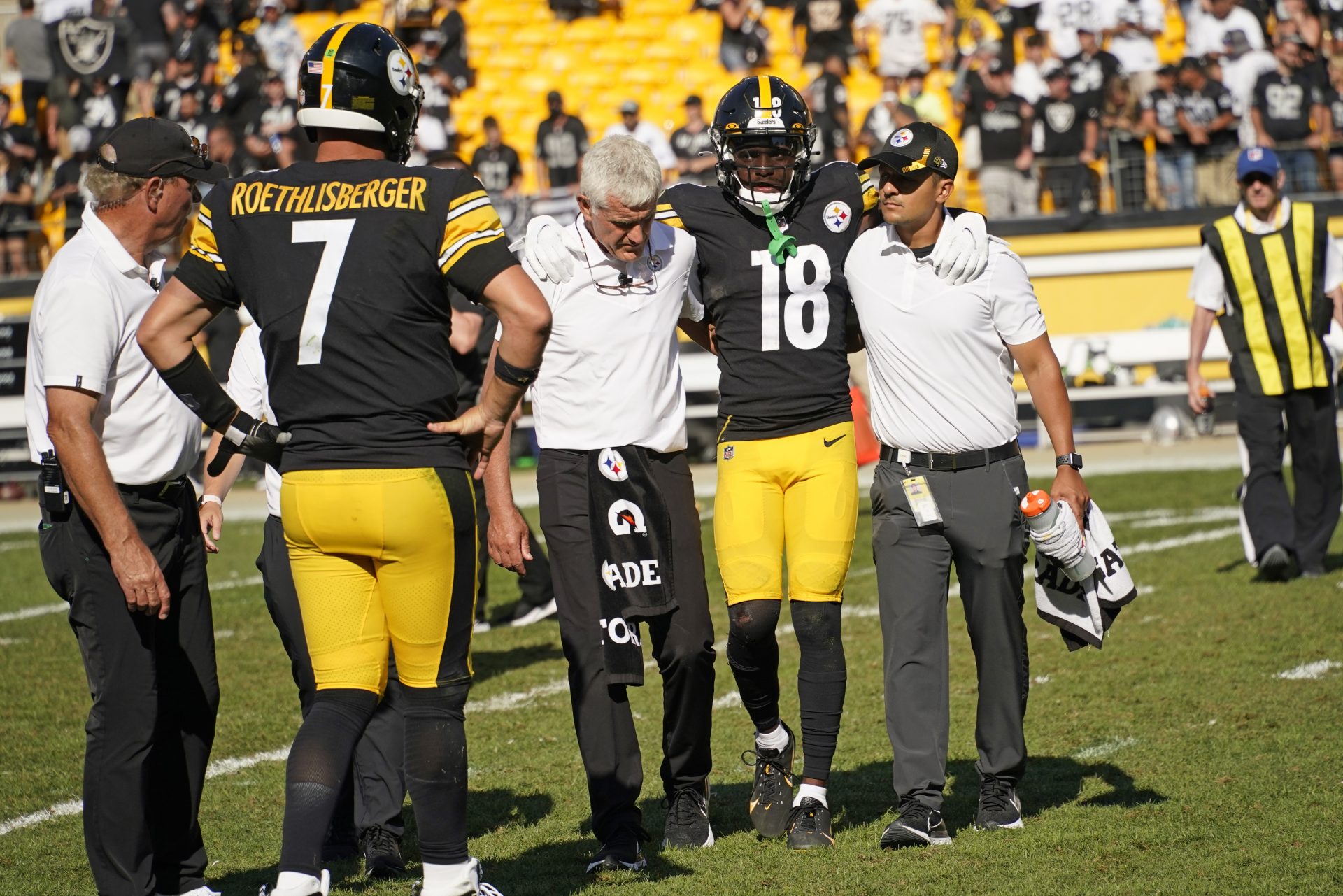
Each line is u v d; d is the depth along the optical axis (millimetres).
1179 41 63812
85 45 64688
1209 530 35906
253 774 19875
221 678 26016
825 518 15609
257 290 11828
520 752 20391
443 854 12227
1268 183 28828
